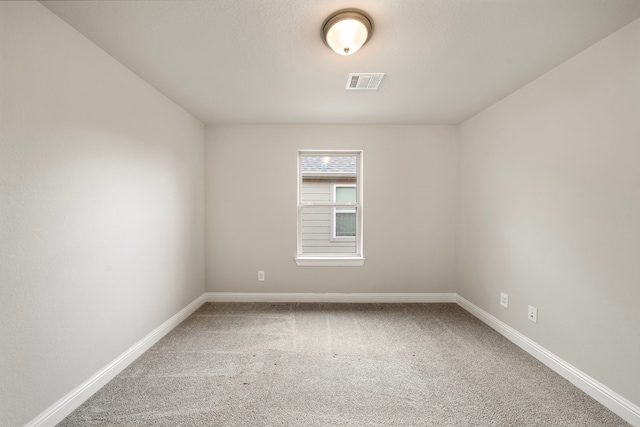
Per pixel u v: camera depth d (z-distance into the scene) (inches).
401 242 132.3
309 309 123.1
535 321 83.9
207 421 58.6
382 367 78.9
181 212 109.7
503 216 98.3
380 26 59.9
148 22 58.7
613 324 61.6
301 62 75.2
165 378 73.1
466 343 92.9
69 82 59.9
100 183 69.0
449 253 132.9
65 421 58.0
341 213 140.5
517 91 91.4
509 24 59.2
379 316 115.8
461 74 81.4
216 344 91.6
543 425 57.9
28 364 52.2
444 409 62.4
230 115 118.1
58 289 58.0
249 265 132.1
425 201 132.0
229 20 58.2
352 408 62.7
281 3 53.1
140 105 84.3
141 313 85.4
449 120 124.5
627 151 58.6
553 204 77.2
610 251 62.2
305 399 65.5
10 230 49.0
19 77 49.9
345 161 138.7
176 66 77.3
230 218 131.2
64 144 59.0
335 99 100.4
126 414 60.3
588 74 67.2
